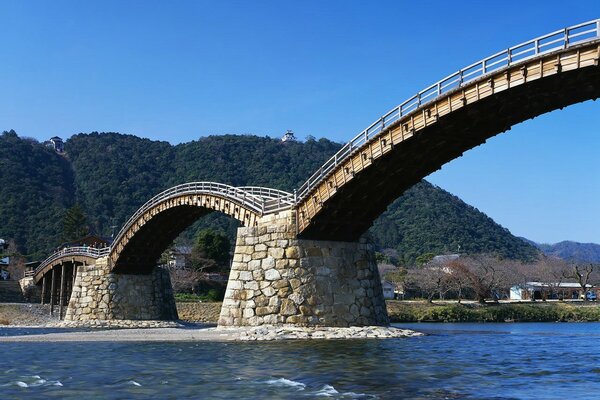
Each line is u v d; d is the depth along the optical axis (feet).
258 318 161.27
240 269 169.37
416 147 142.41
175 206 231.91
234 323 165.78
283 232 164.55
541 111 126.31
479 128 135.13
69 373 88.33
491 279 411.13
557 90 115.85
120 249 262.67
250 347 127.85
